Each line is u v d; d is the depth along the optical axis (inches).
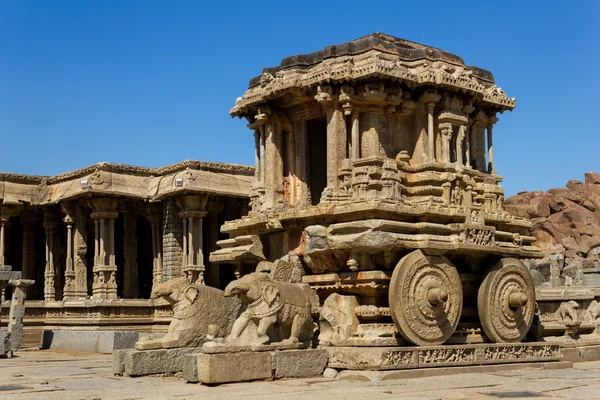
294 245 826.8
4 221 1727.4
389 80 817.5
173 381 704.4
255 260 895.1
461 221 793.6
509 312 821.9
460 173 844.0
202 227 1627.7
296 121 894.4
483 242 796.0
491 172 927.0
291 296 739.4
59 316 1638.8
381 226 732.7
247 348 685.3
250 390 626.2
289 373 703.7
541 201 3538.4
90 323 1568.7
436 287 753.0
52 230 1785.2
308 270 823.7
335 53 844.0
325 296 797.2
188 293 794.2
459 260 812.0
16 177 1743.4
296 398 573.9
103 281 1624.0
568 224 3469.5
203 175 1588.3
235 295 714.2
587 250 3336.6
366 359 703.1
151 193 1651.1
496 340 813.9
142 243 1895.9
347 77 804.0
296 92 847.7
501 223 859.4
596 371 796.0
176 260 1624.0
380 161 800.3
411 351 725.9
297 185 888.3
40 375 777.6
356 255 753.0
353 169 808.3
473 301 839.7
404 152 842.8
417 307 740.7
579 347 956.0
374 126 826.2
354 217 761.0
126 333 1154.0
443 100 851.4
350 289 770.8
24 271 1839.3
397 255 758.5
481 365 783.1
